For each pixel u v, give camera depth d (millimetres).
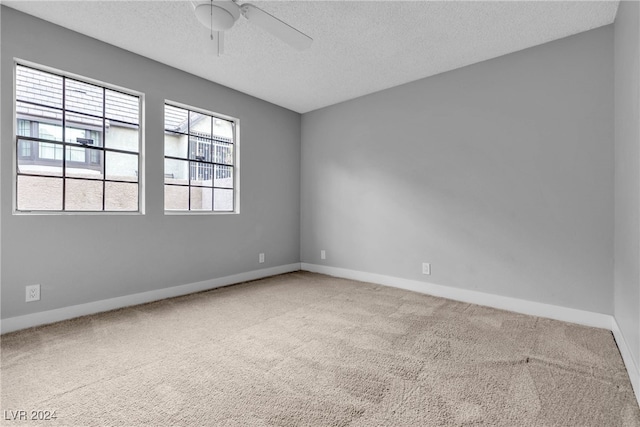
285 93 3699
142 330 2201
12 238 2150
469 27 2305
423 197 3244
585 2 1998
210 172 3516
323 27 2318
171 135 3359
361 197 3783
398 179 3445
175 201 3857
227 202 3746
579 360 1782
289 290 3324
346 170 3934
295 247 4410
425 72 3094
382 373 1640
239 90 3611
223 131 3633
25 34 2188
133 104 2844
